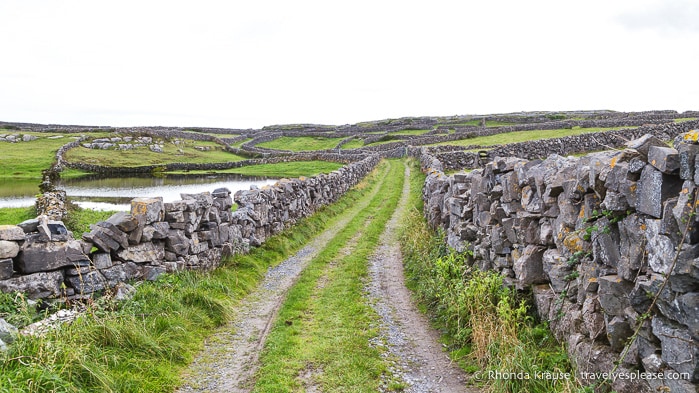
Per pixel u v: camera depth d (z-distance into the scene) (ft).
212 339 25.64
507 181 26.11
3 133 240.94
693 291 13.15
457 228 34.65
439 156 100.83
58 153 179.93
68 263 23.81
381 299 32.22
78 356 18.19
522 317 22.84
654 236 14.40
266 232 47.11
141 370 20.27
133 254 27.99
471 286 25.96
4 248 21.39
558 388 17.54
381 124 337.72
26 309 20.13
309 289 34.35
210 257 35.47
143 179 136.98
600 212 17.99
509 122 259.39
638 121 148.77
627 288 16.01
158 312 25.48
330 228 59.67
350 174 92.02
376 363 22.47
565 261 20.58
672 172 13.85
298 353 23.49
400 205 75.46
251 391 20.17
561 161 21.91
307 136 288.30
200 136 280.92
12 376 15.97
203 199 34.65
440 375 21.49
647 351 15.16
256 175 140.97
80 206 80.48
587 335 18.31
